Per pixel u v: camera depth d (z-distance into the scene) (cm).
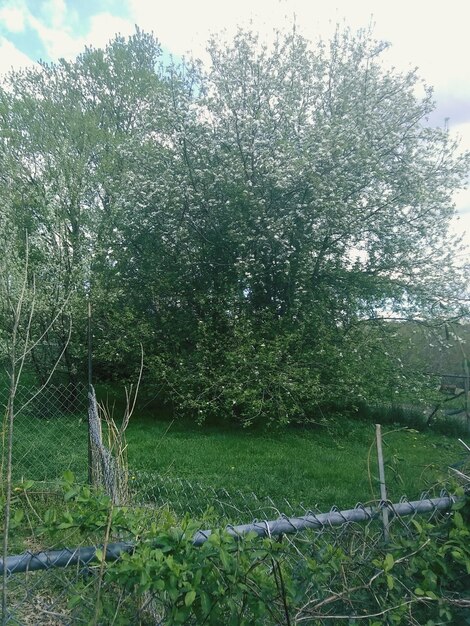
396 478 431
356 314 1120
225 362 1002
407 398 1048
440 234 1113
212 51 1074
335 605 223
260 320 1048
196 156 1041
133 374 1130
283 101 1034
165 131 1080
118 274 1126
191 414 1055
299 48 1088
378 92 1103
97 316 1072
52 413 810
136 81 1630
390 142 1047
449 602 221
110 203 1218
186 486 577
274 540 217
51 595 226
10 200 907
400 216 1084
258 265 1024
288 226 993
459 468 282
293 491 588
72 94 1570
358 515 236
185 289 1124
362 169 995
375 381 1017
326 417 1048
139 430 924
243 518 488
